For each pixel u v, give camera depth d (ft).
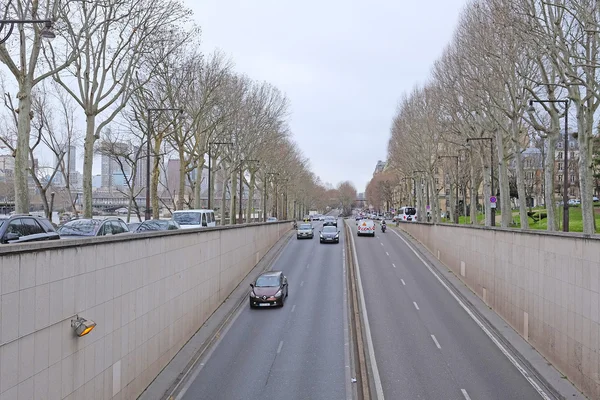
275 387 54.19
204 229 78.23
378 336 73.00
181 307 64.69
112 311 42.70
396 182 405.80
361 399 50.85
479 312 85.35
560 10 85.25
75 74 103.71
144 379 50.47
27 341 30.22
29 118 72.74
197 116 135.64
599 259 45.98
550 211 106.52
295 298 100.48
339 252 164.66
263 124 191.31
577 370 50.70
